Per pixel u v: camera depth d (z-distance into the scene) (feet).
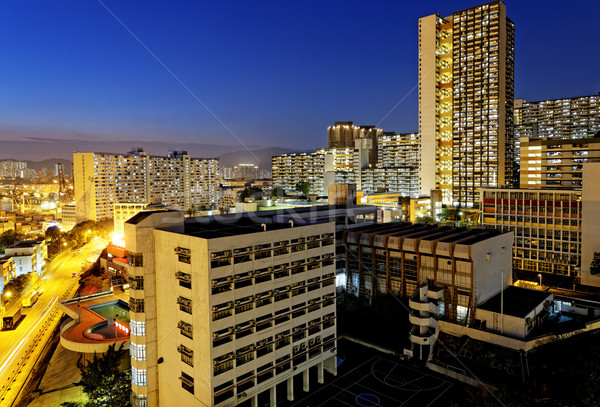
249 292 255.09
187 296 248.52
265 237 264.72
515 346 306.55
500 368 290.97
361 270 413.18
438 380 302.45
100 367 276.62
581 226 493.77
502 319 320.09
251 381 257.96
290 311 279.90
